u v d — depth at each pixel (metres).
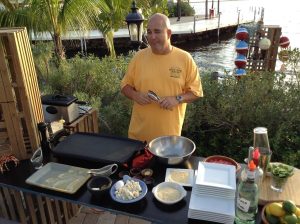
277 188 1.47
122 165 1.68
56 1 4.32
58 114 2.31
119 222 2.56
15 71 1.76
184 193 1.49
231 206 1.34
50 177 1.67
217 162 1.71
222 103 3.13
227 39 17.92
